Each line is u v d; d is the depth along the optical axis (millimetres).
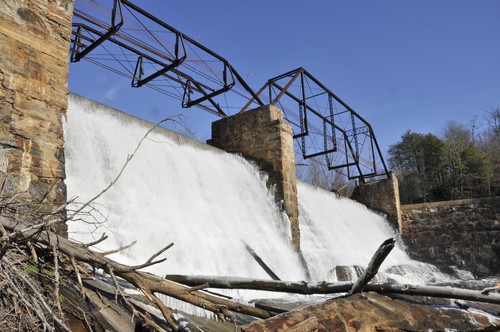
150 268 8227
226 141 16562
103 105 10594
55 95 6875
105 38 12180
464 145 39438
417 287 4367
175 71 15422
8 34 6402
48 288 3736
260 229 13492
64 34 7242
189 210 11164
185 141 13062
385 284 4484
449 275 20922
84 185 8703
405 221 25016
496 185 33875
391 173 25266
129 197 9531
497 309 4770
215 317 5363
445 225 24016
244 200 13836
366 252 19875
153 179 10664
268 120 15500
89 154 9305
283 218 14305
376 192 25547
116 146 10117
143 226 9188
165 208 10336
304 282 4578
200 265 9852
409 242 24547
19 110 6297
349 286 4395
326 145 21797
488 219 23078
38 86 6645
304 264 14016
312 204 18531
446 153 37625
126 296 3912
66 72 7145
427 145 39969
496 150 44000
